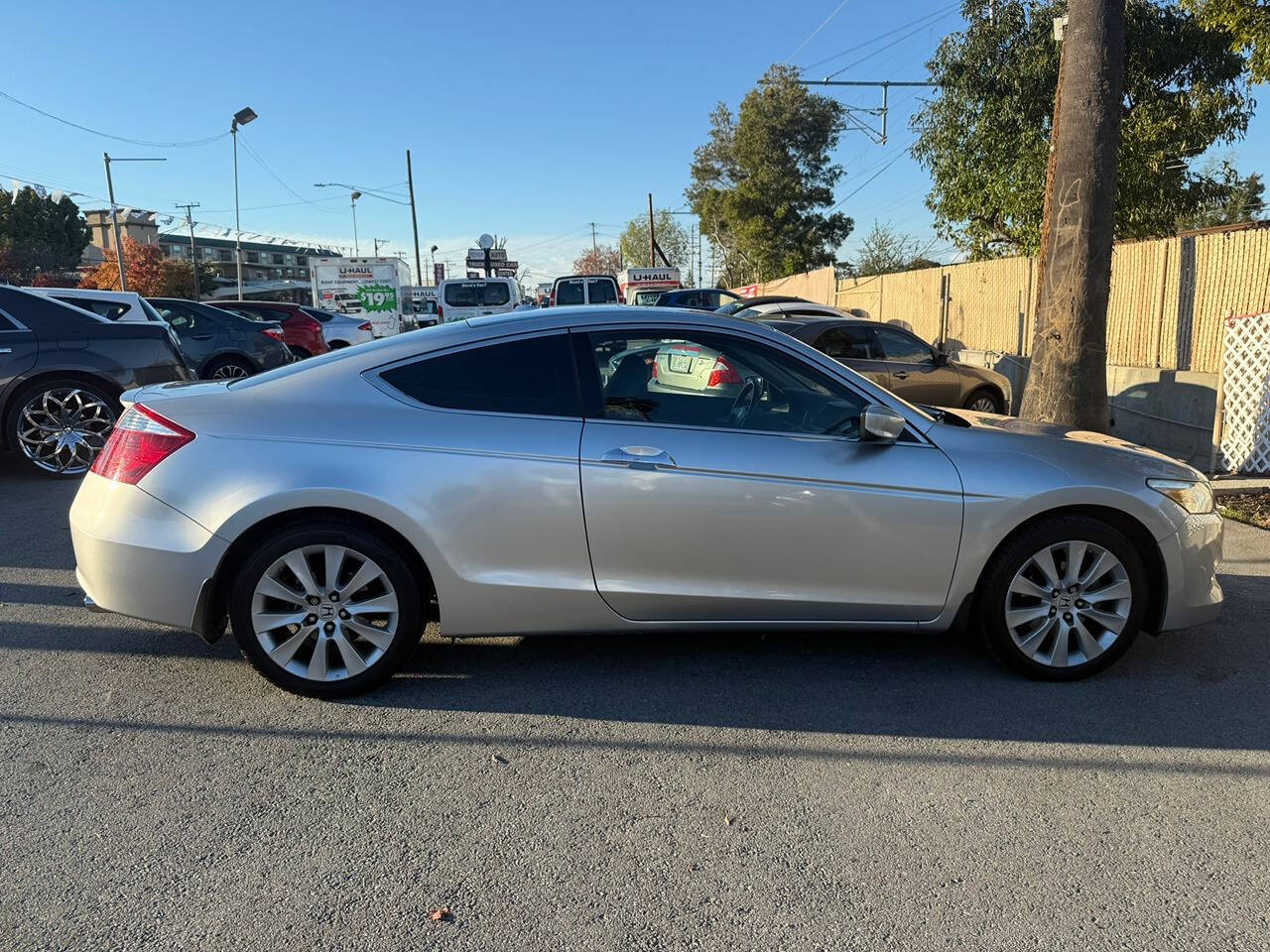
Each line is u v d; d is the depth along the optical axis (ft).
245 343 41.42
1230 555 19.29
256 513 11.29
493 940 7.68
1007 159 56.03
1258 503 23.49
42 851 8.83
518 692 12.46
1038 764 10.66
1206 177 55.42
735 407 12.49
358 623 11.86
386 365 12.13
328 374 12.12
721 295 64.03
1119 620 12.62
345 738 11.18
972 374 35.86
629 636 14.51
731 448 11.97
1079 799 9.92
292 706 11.98
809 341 34.12
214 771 10.39
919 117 61.11
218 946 7.55
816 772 10.46
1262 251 32.19
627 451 11.81
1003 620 12.48
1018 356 48.34
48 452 25.36
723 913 8.04
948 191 60.90
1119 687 12.71
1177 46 50.47
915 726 11.55
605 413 12.14
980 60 55.47
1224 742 11.20
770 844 9.08
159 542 11.34
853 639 14.44
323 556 11.71
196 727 11.41
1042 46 52.95
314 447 11.53
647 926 7.87
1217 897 8.29
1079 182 23.90
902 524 12.08
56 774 10.28
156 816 9.46
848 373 12.67
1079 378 24.45
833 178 151.33
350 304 80.02
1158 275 36.96
